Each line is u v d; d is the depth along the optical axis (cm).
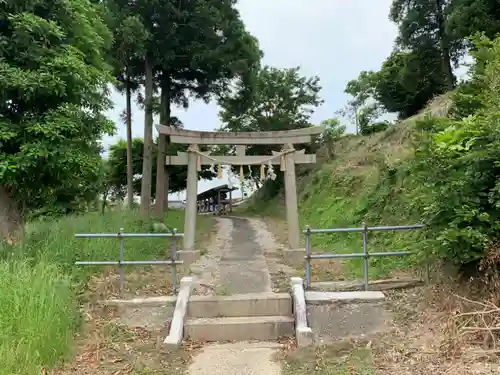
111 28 1390
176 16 1544
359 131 2309
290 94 2528
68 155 693
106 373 438
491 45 647
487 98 556
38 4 723
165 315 583
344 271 775
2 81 641
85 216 1112
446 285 555
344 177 1484
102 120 813
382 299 585
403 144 1240
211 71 1708
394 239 870
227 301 603
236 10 1694
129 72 1745
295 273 771
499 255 462
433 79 1991
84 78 739
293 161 1000
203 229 1516
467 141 547
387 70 2198
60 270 633
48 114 701
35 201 834
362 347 484
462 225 504
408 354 447
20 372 392
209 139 995
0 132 657
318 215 1433
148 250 913
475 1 1457
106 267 729
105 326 543
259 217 2175
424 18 1831
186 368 465
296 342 521
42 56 704
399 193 992
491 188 504
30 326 438
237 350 513
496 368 383
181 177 2920
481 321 454
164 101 1809
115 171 2781
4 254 672
